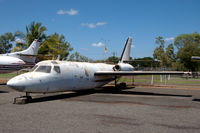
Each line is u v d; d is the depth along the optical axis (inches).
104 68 657.6
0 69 709.9
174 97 481.1
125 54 826.8
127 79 1290.6
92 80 577.0
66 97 466.0
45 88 414.9
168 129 219.8
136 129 218.5
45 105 354.6
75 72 504.7
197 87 749.9
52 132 204.4
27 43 1387.8
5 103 374.9
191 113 301.4
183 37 2070.6
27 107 335.0
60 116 272.1
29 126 224.1
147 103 389.4
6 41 2018.9
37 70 425.1
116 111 309.7
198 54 1900.8
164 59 2571.4
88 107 339.6
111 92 589.9
